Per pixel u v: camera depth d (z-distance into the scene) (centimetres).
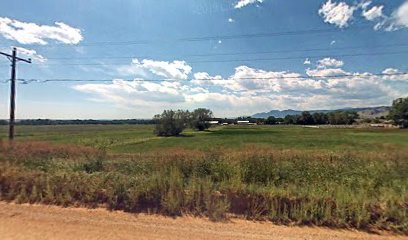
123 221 561
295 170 959
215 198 652
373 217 569
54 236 479
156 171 879
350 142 3944
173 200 628
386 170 1001
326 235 510
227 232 513
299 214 575
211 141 4453
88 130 9450
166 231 511
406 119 9912
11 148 1248
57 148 1416
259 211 608
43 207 643
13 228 513
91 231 504
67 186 718
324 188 716
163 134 6662
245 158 1028
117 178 761
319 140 4500
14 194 712
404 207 590
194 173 874
